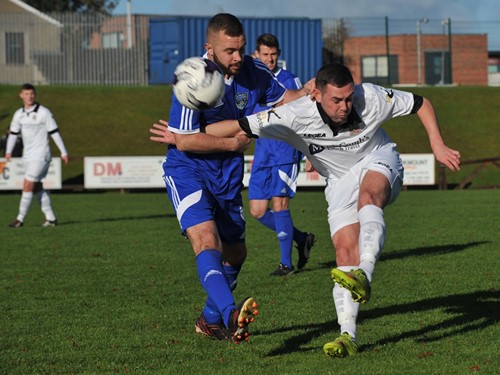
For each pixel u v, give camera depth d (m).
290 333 13.09
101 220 34.78
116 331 13.45
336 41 89.62
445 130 72.50
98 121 72.56
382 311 14.62
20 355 11.90
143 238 27.81
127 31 88.12
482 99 79.50
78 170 62.97
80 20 88.25
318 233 29.00
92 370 11.03
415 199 44.66
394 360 11.15
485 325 13.20
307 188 58.81
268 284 18.08
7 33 88.56
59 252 24.17
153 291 17.33
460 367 10.73
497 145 69.56
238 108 12.50
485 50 111.19
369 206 11.30
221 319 12.63
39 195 32.62
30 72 88.50
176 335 13.09
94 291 17.44
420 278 18.19
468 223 31.02
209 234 11.63
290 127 11.98
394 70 109.06
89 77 87.19
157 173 55.19
